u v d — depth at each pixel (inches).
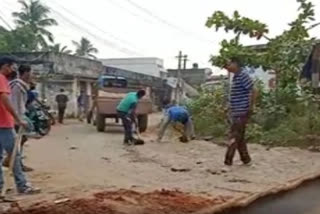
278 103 636.1
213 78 1480.1
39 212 229.9
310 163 417.1
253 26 644.7
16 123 293.6
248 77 385.7
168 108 628.7
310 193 303.4
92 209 235.6
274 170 378.0
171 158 443.8
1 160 272.1
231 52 639.8
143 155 464.4
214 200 267.4
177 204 254.5
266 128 613.6
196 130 662.5
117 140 615.2
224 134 621.6
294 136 554.3
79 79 1320.1
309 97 616.1
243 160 397.4
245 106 386.9
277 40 642.2
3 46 1617.9
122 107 563.8
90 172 361.1
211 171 368.5
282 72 642.2
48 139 615.8
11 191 277.4
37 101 503.2
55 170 366.9
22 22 1838.1
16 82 302.2
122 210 236.7
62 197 261.6
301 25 637.3
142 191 285.6
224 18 650.2
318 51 573.0
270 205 272.7
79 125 928.9
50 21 1861.5
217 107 695.7
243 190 298.5
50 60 1203.2
